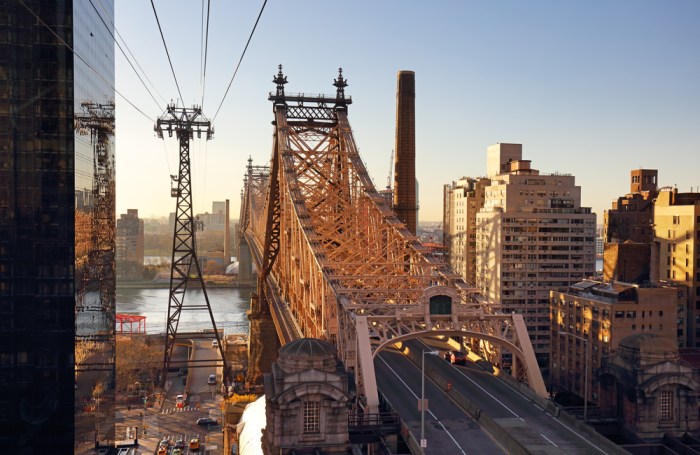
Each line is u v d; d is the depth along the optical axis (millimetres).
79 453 92500
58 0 88375
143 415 155875
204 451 129625
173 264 167875
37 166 88875
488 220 187875
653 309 127125
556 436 68938
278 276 165750
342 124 150625
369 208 135250
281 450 67625
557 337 148000
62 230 89688
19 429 88688
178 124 158500
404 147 166125
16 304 88688
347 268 117750
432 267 106875
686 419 80938
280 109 151875
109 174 116250
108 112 115188
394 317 86500
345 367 90062
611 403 87875
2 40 87250
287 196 140250
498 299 179500
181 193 166000
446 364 101438
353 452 67062
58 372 89375
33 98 88562
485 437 69875
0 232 88125
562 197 191375
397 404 80938
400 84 166375
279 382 68500
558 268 181125
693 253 149875
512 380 89375
